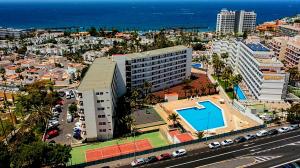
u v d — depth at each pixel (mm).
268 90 153625
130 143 116812
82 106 116312
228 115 142250
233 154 102062
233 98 163750
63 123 140250
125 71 161375
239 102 151625
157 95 171625
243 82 189375
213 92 176500
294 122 128750
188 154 102750
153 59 173875
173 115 128500
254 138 113875
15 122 145625
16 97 174500
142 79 172625
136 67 168375
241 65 195375
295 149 104625
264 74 150500
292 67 199625
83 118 117625
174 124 128750
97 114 117688
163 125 131375
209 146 107625
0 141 110188
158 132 127000
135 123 130000
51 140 121688
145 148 112250
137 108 150250
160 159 99000
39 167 96375
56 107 156500
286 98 156625
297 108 126688
